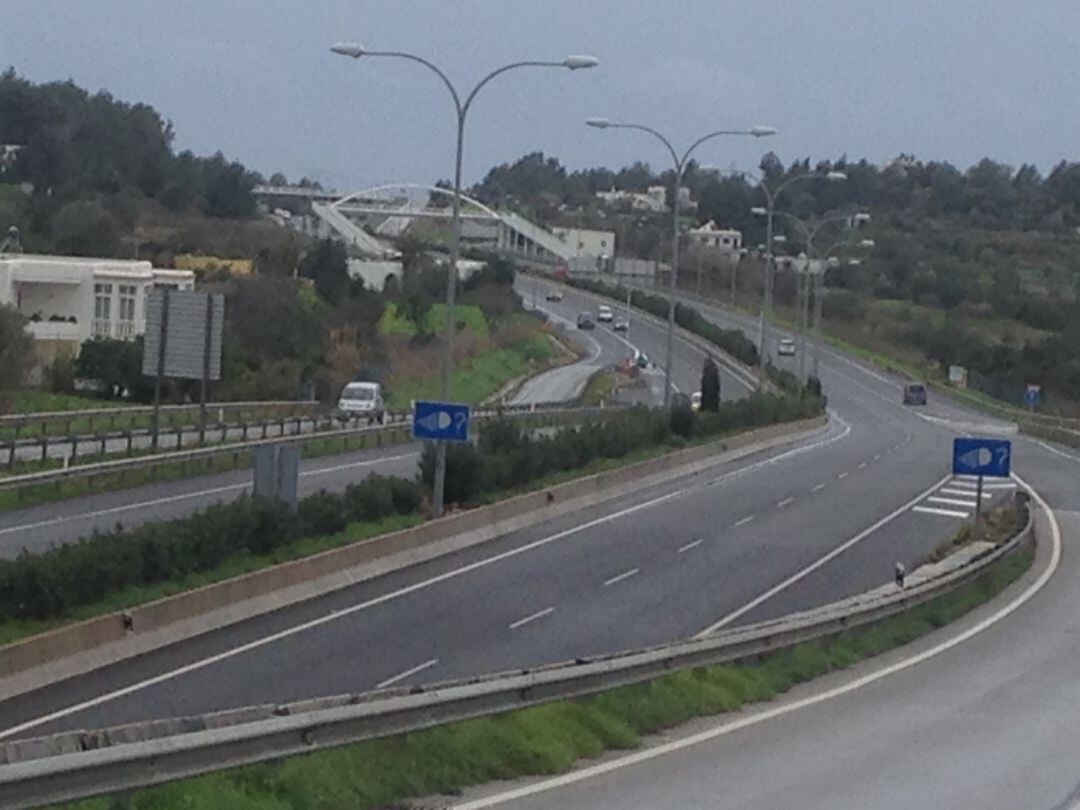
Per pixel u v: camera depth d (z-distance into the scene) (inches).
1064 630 1375.5
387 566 1519.4
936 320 6820.9
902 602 1337.4
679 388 4672.7
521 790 663.8
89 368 3043.8
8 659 934.4
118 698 924.0
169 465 2036.2
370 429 2630.4
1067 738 895.7
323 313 3885.3
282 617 1244.5
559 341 5634.8
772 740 842.2
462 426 1680.6
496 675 788.6
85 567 1112.8
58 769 496.4
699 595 1473.9
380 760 635.5
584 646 1177.4
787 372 4830.2
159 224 5900.6
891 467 2906.0
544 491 2016.5
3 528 1561.3
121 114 7416.3
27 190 6013.8
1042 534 2053.4
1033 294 7150.6
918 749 840.3
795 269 7864.2
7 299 3181.6
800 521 2080.5
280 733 601.0
